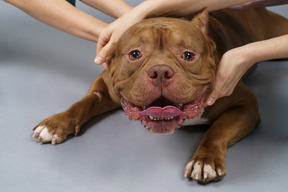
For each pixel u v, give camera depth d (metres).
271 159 2.38
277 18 3.63
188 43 2.01
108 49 2.26
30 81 3.22
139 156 2.40
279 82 3.27
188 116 2.07
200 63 2.05
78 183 2.17
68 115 2.58
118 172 2.27
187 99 1.98
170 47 2.01
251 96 2.68
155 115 1.97
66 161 2.35
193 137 2.58
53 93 3.07
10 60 3.54
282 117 2.81
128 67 2.05
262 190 2.13
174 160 2.37
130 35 2.06
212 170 2.15
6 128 2.65
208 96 2.19
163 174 2.25
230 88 2.21
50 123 2.51
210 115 2.57
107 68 2.27
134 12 2.30
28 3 2.79
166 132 2.04
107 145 2.51
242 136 2.53
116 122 2.76
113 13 3.06
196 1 2.39
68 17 2.70
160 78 1.90
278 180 2.20
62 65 3.49
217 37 2.70
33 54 3.64
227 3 2.46
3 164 2.31
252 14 3.36
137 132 2.64
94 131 2.66
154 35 2.01
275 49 2.06
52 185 2.15
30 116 2.79
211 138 2.35
